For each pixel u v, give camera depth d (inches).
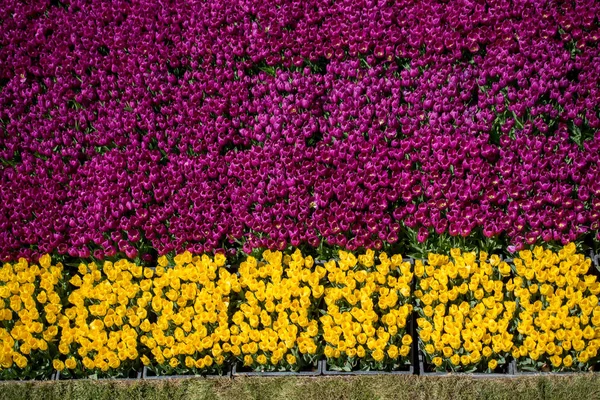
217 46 351.9
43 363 297.7
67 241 315.0
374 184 306.5
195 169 320.8
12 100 359.9
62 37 372.2
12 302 294.8
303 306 281.3
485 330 269.6
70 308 296.2
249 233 301.9
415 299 290.2
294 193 306.8
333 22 348.2
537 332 267.3
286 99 331.0
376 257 298.5
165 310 287.0
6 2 387.5
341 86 330.3
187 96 343.9
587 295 280.5
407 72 327.3
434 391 274.5
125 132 338.6
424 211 297.6
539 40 330.6
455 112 314.8
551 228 292.4
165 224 315.6
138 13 369.4
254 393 281.6
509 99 316.8
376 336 280.8
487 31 332.2
